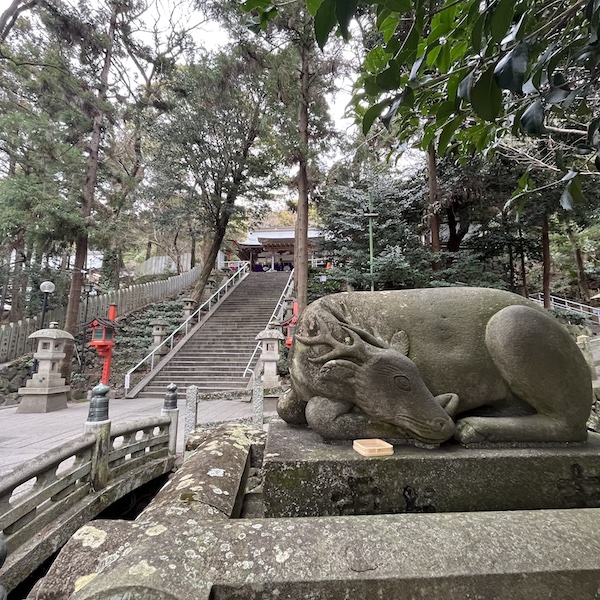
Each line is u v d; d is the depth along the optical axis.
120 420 6.38
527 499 1.48
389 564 0.96
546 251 12.77
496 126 2.23
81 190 10.33
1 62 8.66
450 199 10.46
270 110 10.81
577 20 1.35
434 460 1.51
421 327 1.91
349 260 12.10
